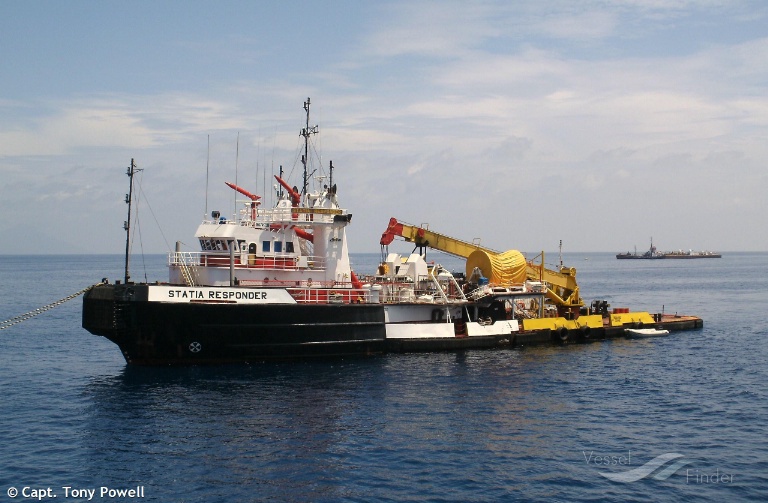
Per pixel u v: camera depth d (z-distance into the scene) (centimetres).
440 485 3039
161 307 4722
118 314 4703
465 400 4322
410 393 4447
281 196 5825
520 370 5225
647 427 3844
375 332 5456
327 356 5278
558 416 4031
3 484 3028
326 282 5569
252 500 2888
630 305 11675
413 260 6316
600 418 4003
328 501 2878
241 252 5291
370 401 4238
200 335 4841
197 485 3020
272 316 5003
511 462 3303
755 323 8744
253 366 5022
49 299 12669
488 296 6103
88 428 3722
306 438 3572
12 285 17138
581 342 6681
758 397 4512
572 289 7031
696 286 17300
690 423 3925
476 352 5869
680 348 6450
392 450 3425
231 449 3416
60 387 4669
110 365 5509
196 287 4828
